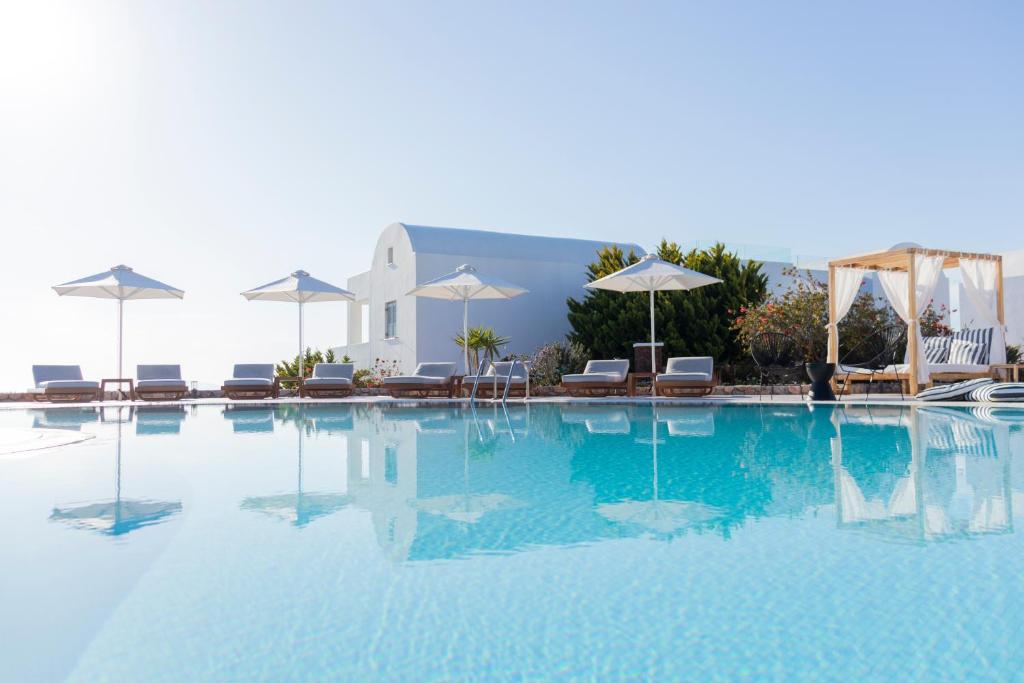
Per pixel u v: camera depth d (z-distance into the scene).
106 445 6.95
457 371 20.08
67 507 3.80
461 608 2.21
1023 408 11.42
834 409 11.49
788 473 4.81
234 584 2.45
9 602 2.28
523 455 5.93
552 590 2.37
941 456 5.59
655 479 4.62
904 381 14.65
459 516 3.51
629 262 19.48
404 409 12.71
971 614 2.09
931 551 2.76
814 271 22.12
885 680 1.69
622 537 3.07
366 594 2.35
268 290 17.22
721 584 2.41
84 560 2.76
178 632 2.03
